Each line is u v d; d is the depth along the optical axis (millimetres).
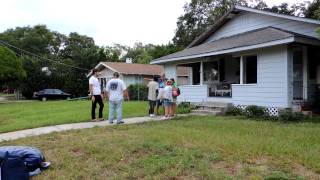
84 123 13781
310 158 7027
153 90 15844
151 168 6719
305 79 15766
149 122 13555
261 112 15367
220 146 8297
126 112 17812
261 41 15219
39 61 48250
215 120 13820
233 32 21109
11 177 6141
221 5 44469
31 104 28797
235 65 19641
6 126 13742
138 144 8539
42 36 78125
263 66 15953
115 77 13359
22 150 7062
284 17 16766
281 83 15094
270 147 8039
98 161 7527
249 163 6902
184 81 34156
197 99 19891
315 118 14414
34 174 6766
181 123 12891
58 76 46312
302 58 15898
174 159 7234
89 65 50438
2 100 41844
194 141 8914
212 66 21219
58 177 6574
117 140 9250
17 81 42406
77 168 7055
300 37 14266
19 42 75062
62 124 13766
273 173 6164
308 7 32812
